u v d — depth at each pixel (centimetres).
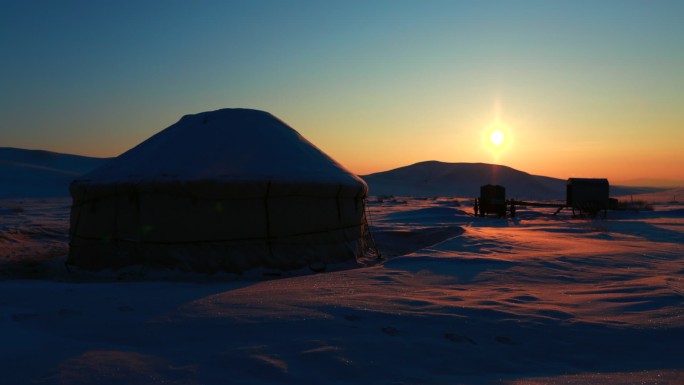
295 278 1057
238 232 1206
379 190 15088
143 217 1208
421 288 921
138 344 596
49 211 4188
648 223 2748
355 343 594
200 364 528
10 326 659
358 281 987
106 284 981
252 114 1472
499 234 1944
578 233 2105
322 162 1403
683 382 503
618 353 594
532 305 789
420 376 514
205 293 869
